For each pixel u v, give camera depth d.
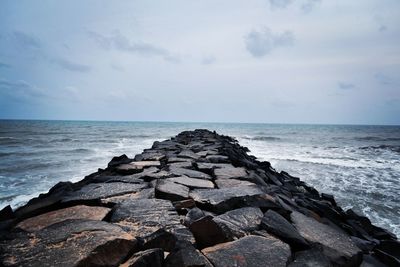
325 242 2.94
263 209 3.70
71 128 73.81
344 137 50.31
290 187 8.16
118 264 1.96
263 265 2.16
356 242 3.58
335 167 15.66
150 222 2.75
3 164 15.12
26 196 9.18
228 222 2.94
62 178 11.77
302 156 20.64
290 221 3.46
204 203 3.58
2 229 2.80
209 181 5.12
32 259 1.88
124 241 2.10
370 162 18.11
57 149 23.03
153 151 9.57
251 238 2.58
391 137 51.66
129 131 61.75
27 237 2.18
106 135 45.62
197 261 1.94
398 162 18.31
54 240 2.11
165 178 5.08
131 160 7.51
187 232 2.53
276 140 40.50
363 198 9.41
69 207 3.29
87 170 13.55
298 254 2.46
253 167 8.31
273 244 2.49
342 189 10.62
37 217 2.98
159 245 2.19
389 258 3.07
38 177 11.95
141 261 1.82
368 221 5.75
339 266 2.64
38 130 58.50
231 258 2.21
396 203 8.91
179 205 3.43
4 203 8.48
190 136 19.39
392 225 7.11
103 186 4.32
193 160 7.47
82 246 2.01
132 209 3.10
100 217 2.98
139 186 4.36
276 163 16.64
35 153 20.17
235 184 4.91
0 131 51.34
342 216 5.34
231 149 12.41
